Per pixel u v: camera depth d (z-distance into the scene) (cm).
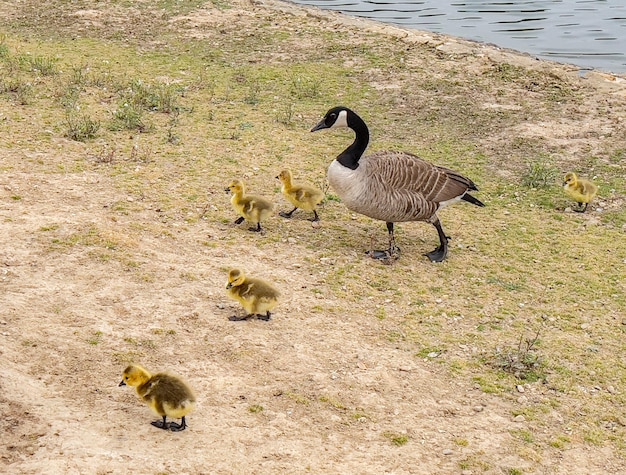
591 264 518
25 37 746
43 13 820
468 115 661
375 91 689
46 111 612
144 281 474
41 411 411
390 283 495
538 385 447
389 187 499
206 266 489
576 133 643
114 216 513
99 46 738
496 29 934
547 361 457
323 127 505
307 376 438
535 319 480
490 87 703
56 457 395
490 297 491
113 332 446
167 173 558
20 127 588
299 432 416
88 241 492
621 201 573
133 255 488
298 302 475
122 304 460
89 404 416
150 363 435
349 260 507
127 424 411
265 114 641
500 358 455
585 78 726
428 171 509
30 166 548
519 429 428
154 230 508
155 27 796
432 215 511
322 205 551
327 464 406
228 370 437
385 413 428
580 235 541
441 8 1048
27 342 436
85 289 465
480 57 751
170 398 405
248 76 698
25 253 480
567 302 492
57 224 500
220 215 528
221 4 886
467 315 479
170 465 398
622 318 484
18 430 403
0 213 504
